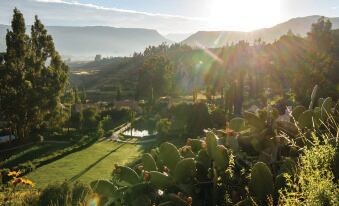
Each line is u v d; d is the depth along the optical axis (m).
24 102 66.56
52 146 66.25
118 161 56.69
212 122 62.66
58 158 59.16
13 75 66.69
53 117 71.50
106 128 85.88
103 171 50.94
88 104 118.56
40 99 68.12
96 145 69.06
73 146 65.50
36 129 72.75
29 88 67.00
